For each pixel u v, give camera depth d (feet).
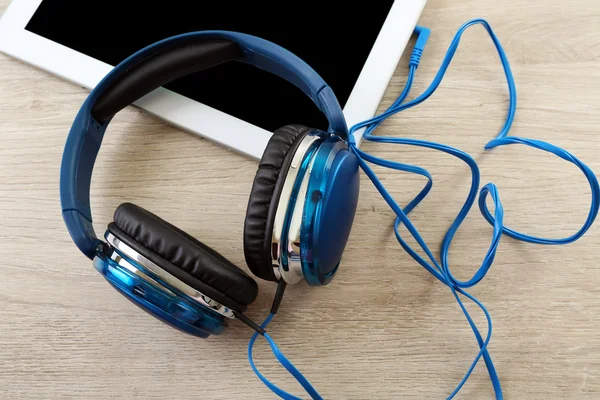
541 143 1.81
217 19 2.25
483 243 2.08
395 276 2.07
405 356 2.01
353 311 2.05
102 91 1.96
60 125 2.31
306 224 1.64
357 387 2.00
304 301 2.07
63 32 2.33
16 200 2.25
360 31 2.15
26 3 2.37
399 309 2.04
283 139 1.67
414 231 1.88
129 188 2.22
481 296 2.03
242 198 2.18
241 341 2.06
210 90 2.21
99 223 2.20
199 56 1.96
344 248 1.95
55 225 2.21
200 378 2.05
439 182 2.13
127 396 2.06
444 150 1.89
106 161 2.25
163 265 1.66
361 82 2.11
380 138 1.97
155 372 2.07
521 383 1.96
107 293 2.14
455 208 2.11
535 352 1.98
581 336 1.98
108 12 2.33
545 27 2.23
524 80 2.20
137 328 2.11
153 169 2.23
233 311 1.79
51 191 2.25
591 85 2.17
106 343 2.10
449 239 2.03
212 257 1.72
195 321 1.77
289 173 1.63
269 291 2.09
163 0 2.31
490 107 2.18
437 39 2.26
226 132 2.16
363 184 2.15
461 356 1.99
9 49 2.34
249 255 1.69
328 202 1.67
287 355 2.03
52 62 2.31
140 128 2.27
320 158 1.68
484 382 1.97
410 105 2.06
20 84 2.37
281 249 1.66
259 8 2.24
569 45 2.21
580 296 2.01
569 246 2.05
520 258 2.06
